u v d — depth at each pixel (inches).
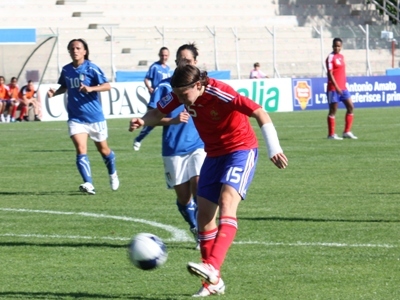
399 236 818.8
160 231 874.8
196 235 783.1
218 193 600.7
